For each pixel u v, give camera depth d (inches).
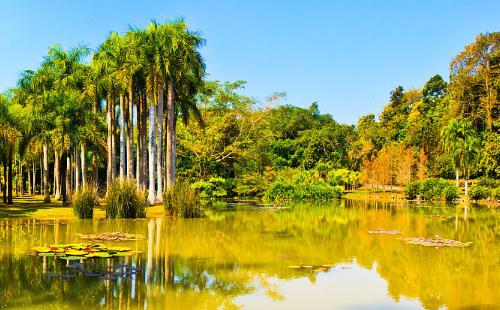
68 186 1455.5
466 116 2359.7
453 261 532.7
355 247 624.1
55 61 1312.7
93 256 520.4
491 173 2011.6
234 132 1999.3
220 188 1825.8
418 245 642.8
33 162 1961.1
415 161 2295.8
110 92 1208.2
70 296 367.2
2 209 1104.2
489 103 2268.7
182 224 863.7
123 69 1161.4
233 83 2000.5
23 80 1348.4
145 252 562.6
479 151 1946.4
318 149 2743.6
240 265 497.7
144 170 1254.3
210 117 1967.3
